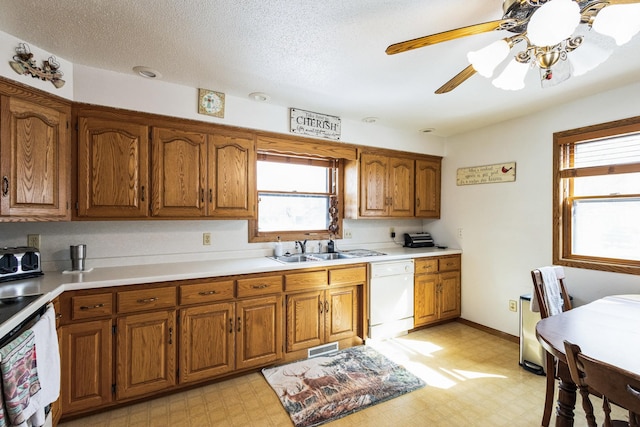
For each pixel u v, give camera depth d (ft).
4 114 5.63
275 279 8.32
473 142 11.76
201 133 8.16
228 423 6.26
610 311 5.74
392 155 11.75
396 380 7.81
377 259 10.07
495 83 5.20
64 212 6.61
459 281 12.12
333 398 7.04
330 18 5.17
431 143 12.62
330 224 11.54
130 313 6.59
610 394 3.10
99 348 6.34
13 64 5.71
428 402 6.97
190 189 8.00
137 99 7.37
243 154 8.80
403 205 12.02
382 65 6.81
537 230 9.68
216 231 9.34
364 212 11.11
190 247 8.98
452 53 6.27
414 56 6.40
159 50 6.23
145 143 7.48
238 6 4.88
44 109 6.24
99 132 7.00
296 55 6.40
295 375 8.00
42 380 4.60
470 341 10.30
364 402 6.91
